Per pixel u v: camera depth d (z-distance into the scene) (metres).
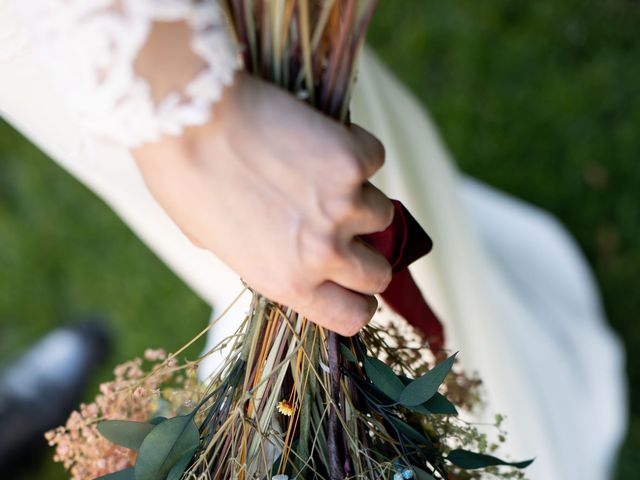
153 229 0.81
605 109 1.33
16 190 1.48
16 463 1.23
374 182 0.74
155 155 0.41
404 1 1.45
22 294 1.43
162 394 0.53
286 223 0.42
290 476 0.49
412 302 0.55
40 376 1.28
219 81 0.40
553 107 1.35
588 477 1.00
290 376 0.49
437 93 1.40
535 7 1.40
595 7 1.38
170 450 0.47
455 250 0.84
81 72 0.40
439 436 0.52
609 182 1.31
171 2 0.39
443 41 1.42
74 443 0.52
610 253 1.29
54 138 0.72
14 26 0.63
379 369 0.48
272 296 0.44
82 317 1.40
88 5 0.39
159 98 0.40
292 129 0.41
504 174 1.34
